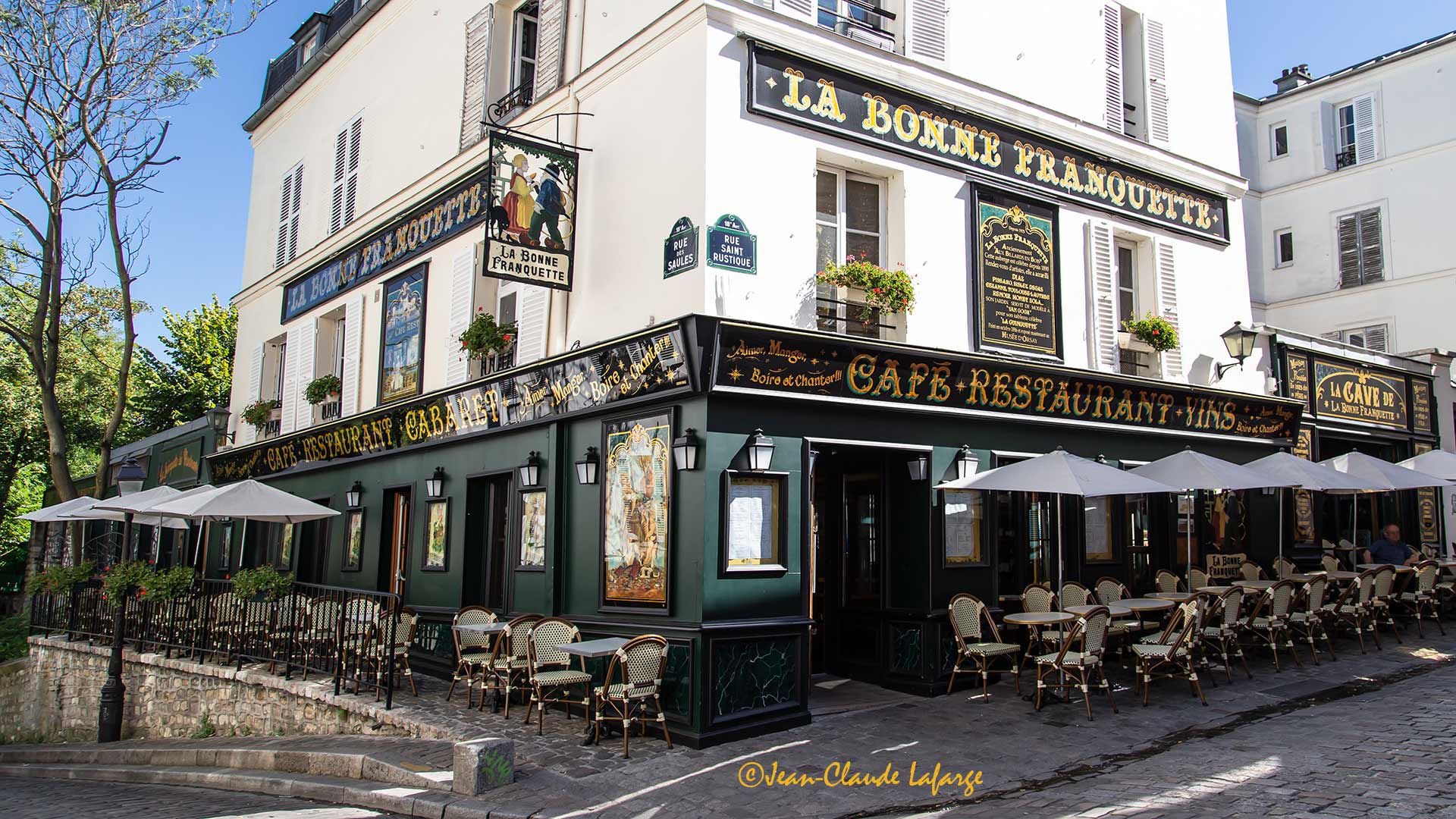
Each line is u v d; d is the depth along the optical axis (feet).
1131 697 27.30
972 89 31.58
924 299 29.50
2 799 28.60
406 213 40.98
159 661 38.81
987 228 31.55
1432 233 54.03
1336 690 27.30
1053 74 34.73
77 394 93.35
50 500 93.76
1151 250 37.40
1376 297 56.24
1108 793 18.26
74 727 44.39
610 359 26.68
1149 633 33.86
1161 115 38.50
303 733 30.91
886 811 18.21
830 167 29.14
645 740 23.81
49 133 52.80
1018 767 20.75
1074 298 33.99
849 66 28.60
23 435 96.48
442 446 37.14
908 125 29.76
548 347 31.22
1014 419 31.01
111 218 55.26
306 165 53.62
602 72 30.12
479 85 36.42
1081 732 23.52
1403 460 44.68
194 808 23.62
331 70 51.47
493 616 29.43
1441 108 54.34
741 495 24.66
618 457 27.17
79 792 29.27
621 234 28.48
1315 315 59.11
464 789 20.18
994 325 31.17
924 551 28.76
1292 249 60.90
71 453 104.99
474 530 35.04
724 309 25.09
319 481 48.06
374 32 46.78
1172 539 36.19
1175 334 36.22
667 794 19.47
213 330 99.04
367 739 26.73
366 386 43.88
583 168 30.76
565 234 29.73
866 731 24.09
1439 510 50.03
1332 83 59.26
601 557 27.22
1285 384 41.42
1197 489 32.22
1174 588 33.65
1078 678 26.73
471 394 33.76
